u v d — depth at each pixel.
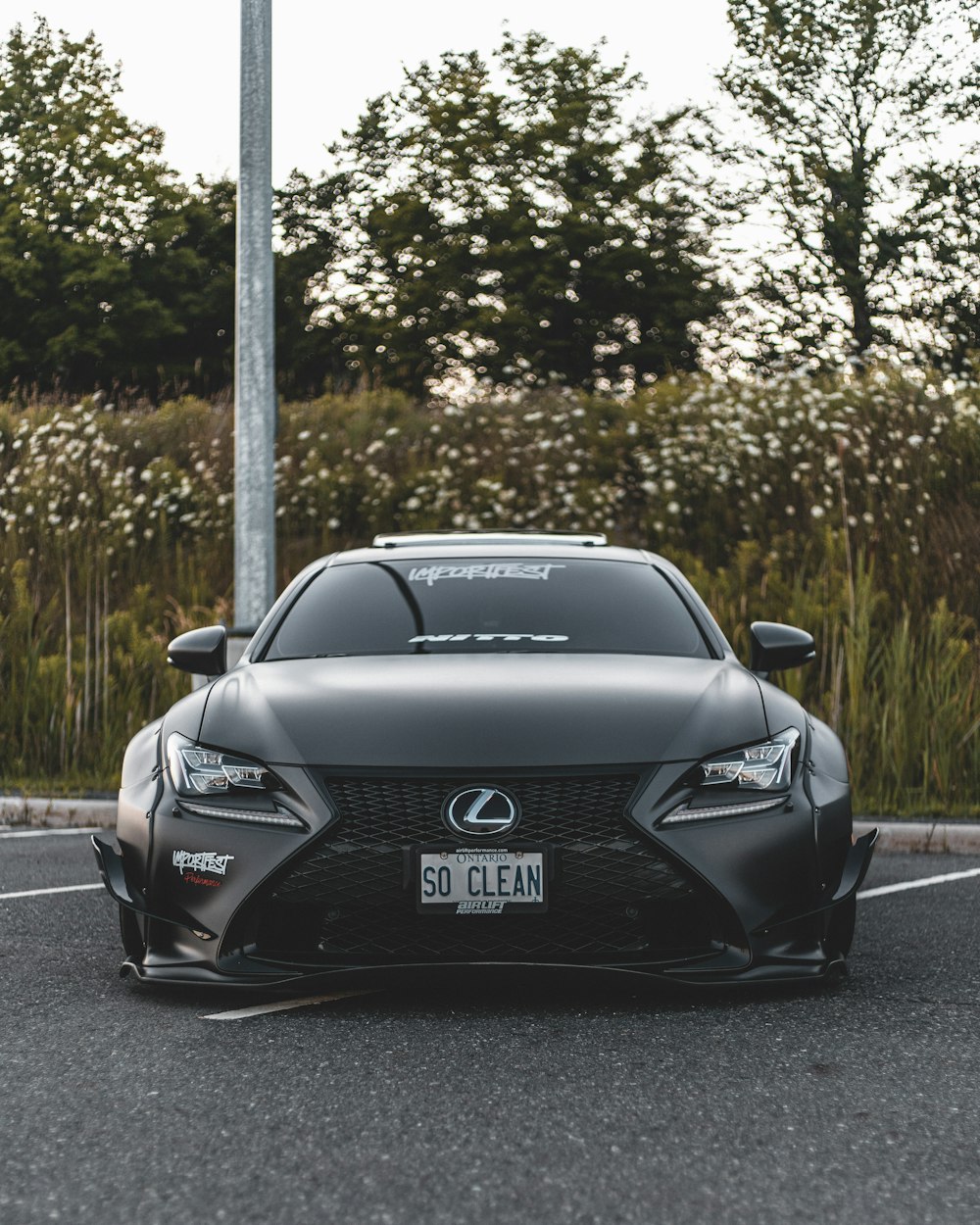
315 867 3.96
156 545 14.88
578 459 16.62
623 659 4.82
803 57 34.12
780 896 4.04
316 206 51.53
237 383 9.42
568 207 39.75
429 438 18.27
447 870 3.92
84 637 11.30
